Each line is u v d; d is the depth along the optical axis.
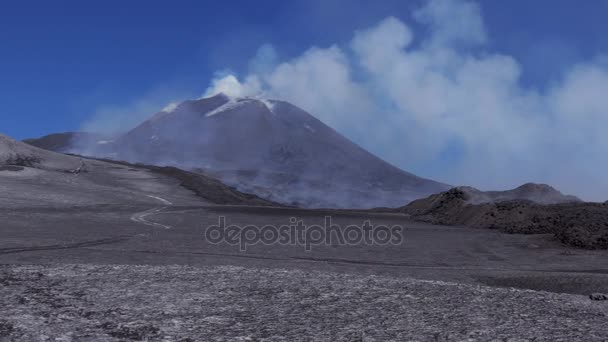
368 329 13.97
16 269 21.97
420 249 45.12
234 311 15.58
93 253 34.62
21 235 44.34
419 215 79.50
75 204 75.69
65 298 16.73
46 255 32.91
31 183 94.56
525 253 44.00
